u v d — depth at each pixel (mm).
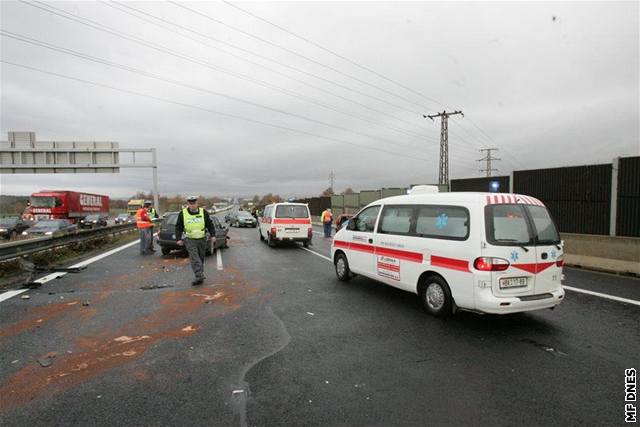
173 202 74250
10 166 28484
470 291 5078
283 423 2924
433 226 5824
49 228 22312
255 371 3824
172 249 12797
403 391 3439
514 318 5664
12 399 3277
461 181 17422
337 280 8469
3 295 6895
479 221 5105
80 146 29391
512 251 5047
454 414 3068
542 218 5461
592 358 4215
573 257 10750
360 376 3732
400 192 31156
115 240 17219
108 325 5234
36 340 4660
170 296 6895
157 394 3365
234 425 2898
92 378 3666
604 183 10938
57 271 9383
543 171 12641
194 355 4223
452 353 4328
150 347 4445
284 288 7617
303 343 4602
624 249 9539
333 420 2969
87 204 36750
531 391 3459
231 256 12633
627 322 5492
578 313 5945
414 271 6047
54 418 2988
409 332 5023
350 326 5254
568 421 2984
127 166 30156
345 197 37656
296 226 15500
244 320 5496
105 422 2938
